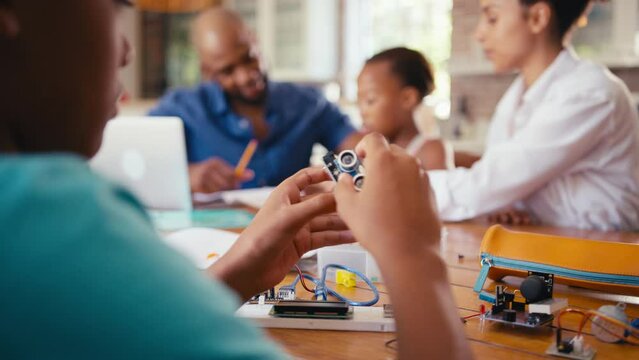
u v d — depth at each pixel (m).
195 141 2.39
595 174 1.54
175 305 0.25
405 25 4.64
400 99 2.03
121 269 0.24
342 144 2.45
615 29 3.74
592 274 0.78
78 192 0.25
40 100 0.33
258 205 1.70
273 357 0.27
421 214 0.44
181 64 5.27
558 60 1.61
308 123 2.46
